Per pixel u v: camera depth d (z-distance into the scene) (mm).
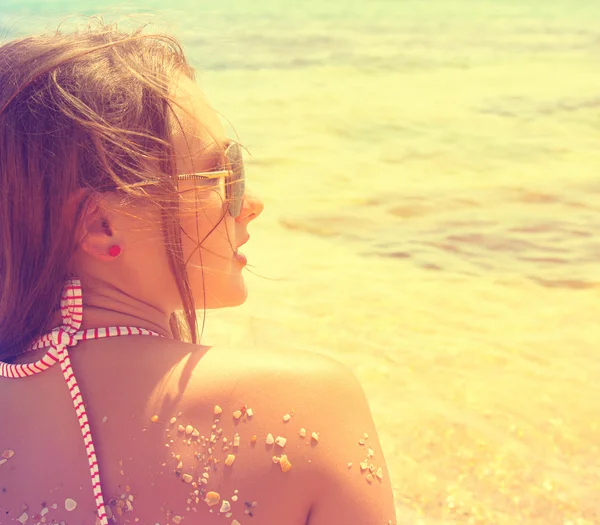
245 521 882
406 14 20469
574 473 2828
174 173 953
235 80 11742
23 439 952
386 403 3289
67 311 978
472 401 3295
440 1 23422
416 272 4844
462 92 10820
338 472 914
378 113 9617
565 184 6574
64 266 960
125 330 978
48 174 921
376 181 6840
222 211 1021
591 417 3158
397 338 3900
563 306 4281
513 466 2867
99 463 910
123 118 920
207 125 1013
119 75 941
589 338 3877
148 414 914
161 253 985
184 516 887
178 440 900
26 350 1008
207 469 889
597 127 8586
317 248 5312
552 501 2688
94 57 958
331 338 3900
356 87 11383
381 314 4195
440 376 3512
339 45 15406
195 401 911
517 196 6301
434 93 10820
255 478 887
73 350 966
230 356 948
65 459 924
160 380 930
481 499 2705
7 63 965
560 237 5359
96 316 984
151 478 896
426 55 14164
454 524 2590
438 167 7250
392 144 8141
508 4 22047
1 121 931
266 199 6379
